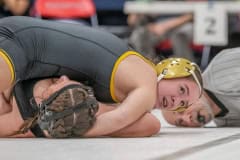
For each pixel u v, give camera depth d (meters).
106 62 3.74
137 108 3.61
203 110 4.82
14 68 3.53
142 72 3.72
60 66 3.78
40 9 10.05
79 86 3.43
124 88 3.74
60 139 3.60
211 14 9.99
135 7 10.45
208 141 3.56
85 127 3.52
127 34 10.90
